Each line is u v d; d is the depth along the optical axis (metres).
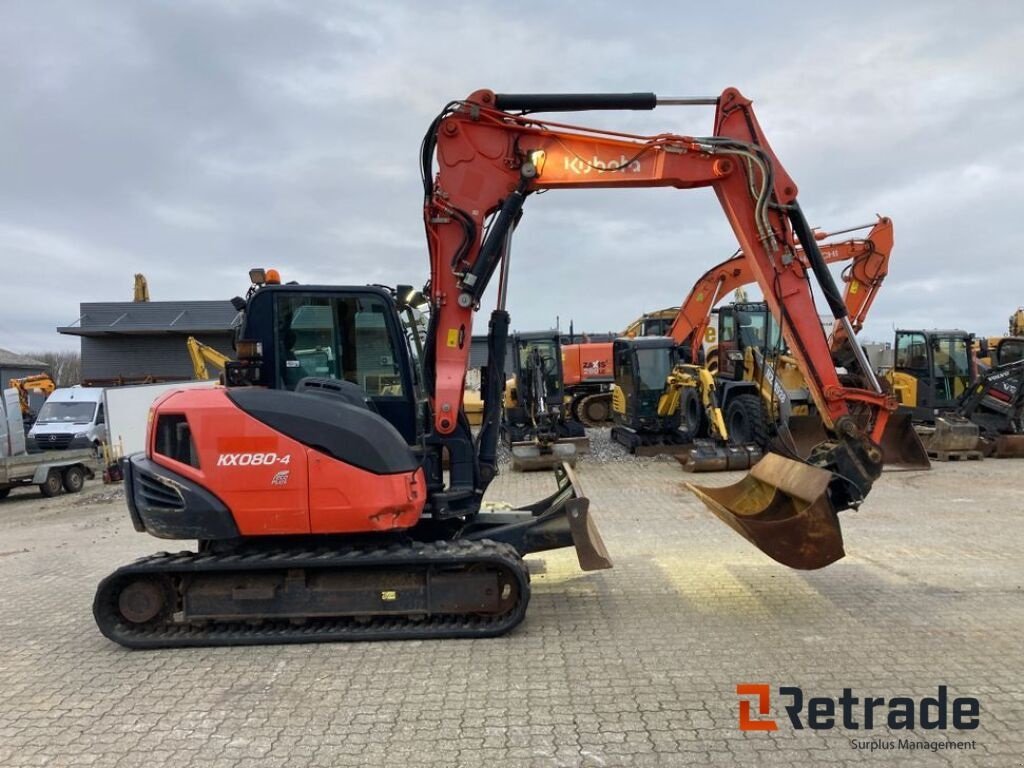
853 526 7.29
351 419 4.29
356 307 4.91
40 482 13.12
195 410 4.25
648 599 5.04
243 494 4.20
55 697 3.70
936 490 9.48
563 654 4.07
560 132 5.06
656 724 3.25
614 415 16.28
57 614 5.24
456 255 5.00
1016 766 2.88
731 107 5.21
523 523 4.71
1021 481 10.22
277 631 4.38
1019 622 4.47
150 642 4.31
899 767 2.88
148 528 4.28
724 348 14.17
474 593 4.34
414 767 2.93
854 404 5.15
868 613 4.67
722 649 4.11
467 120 4.97
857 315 13.20
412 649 4.20
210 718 3.42
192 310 32.59
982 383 12.93
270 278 4.94
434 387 5.12
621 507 8.71
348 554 4.30
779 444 5.35
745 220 5.24
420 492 4.46
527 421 14.14
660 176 5.11
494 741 3.12
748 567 5.83
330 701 3.56
